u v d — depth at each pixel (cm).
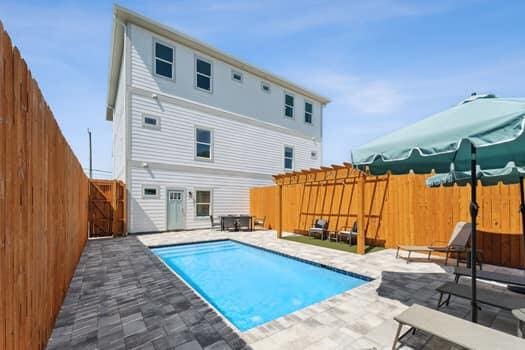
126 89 1023
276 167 1529
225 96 1316
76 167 549
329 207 972
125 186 1010
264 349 263
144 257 653
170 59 1139
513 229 567
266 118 1490
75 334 291
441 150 212
